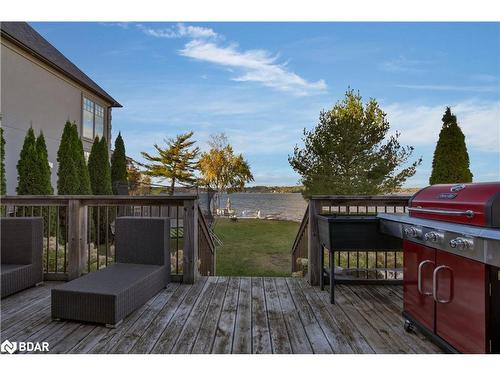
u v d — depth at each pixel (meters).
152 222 3.35
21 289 3.19
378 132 8.45
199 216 4.52
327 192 8.19
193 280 3.56
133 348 2.11
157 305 2.88
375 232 2.98
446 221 2.02
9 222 3.35
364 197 3.65
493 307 1.66
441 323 2.00
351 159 8.27
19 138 7.55
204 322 2.52
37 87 8.15
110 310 2.41
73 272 3.66
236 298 3.08
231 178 19.38
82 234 3.78
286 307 2.86
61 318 2.50
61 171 7.46
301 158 8.77
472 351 1.74
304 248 5.59
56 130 8.88
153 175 21.27
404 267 2.47
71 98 9.59
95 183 9.12
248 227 13.17
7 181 7.18
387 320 2.59
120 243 3.41
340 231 2.99
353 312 2.76
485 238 1.56
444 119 6.93
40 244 3.50
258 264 6.52
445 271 1.96
